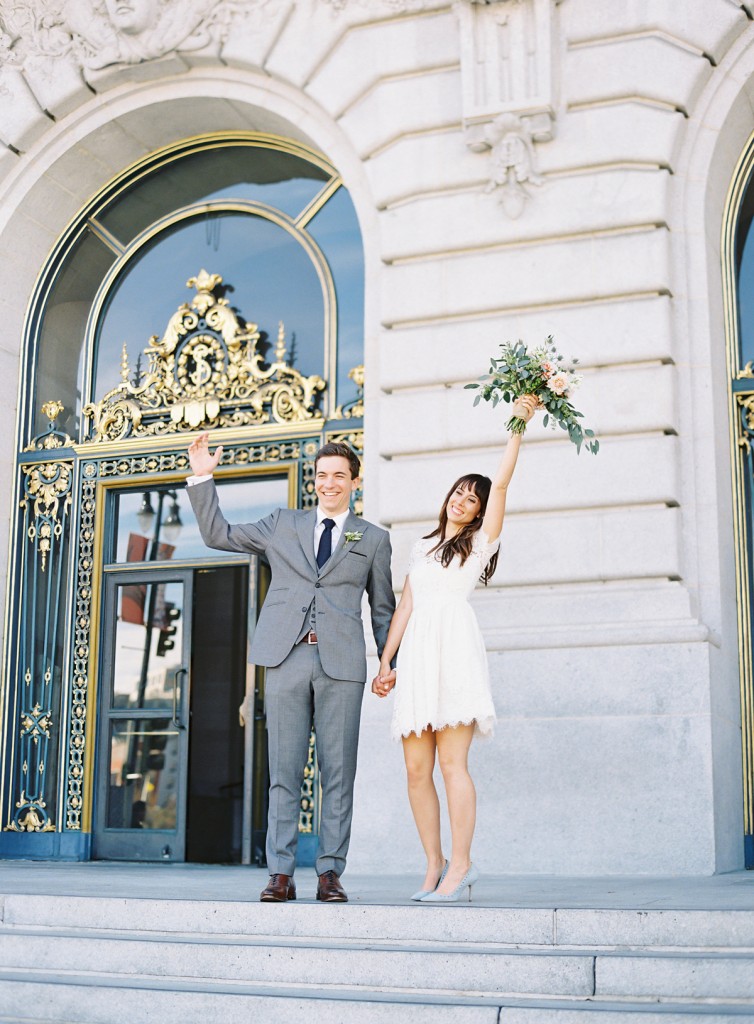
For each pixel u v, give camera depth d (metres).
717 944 4.83
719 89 8.75
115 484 10.50
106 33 10.30
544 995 4.70
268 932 5.37
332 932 5.26
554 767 7.95
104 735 10.20
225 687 10.00
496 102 8.78
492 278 8.75
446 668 5.83
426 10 9.22
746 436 8.83
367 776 8.36
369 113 9.35
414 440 8.79
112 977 5.26
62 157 10.69
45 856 10.12
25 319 10.98
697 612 8.11
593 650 8.01
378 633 6.10
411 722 5.77
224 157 10.81
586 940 4.94
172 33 10.02
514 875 7.83
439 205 8.97
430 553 6.01
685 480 8.32
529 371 6.00
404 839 8.20
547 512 8.39
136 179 11.01
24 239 10.91
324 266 10.23
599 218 8.56
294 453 9.94
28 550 10.71
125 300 10.90
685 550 8.21
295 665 5.85
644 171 8.56
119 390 10.67
